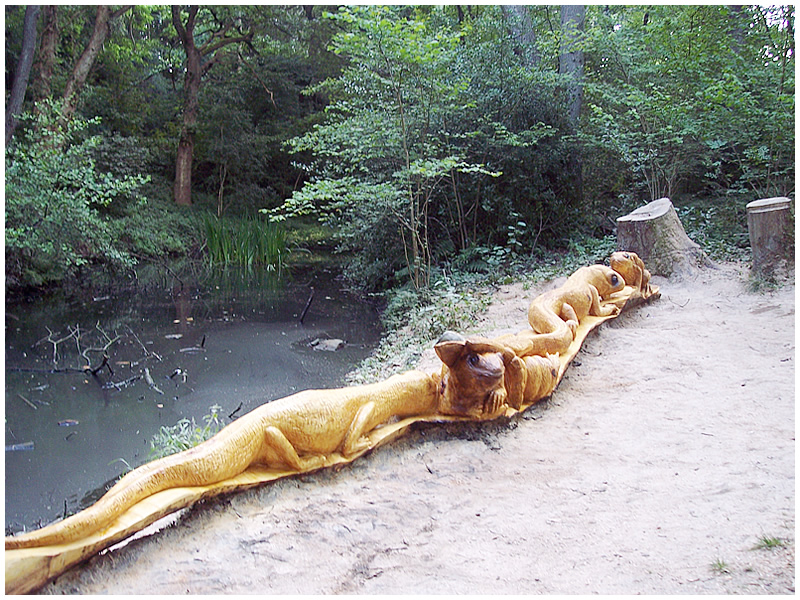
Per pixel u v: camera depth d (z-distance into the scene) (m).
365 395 3.85
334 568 2.79
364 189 10.22
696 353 6.07
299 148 11.51
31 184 11.37
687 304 8.14
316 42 25.34
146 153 19.55
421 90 11.04
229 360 8.38
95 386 7.29
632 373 5.66
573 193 14.11
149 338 9.63
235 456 3.20
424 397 4.27
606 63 14.72
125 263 14.31
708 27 13.08
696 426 4.38
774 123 11.07
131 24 23.34
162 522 3.00
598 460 3.95
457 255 12.77
